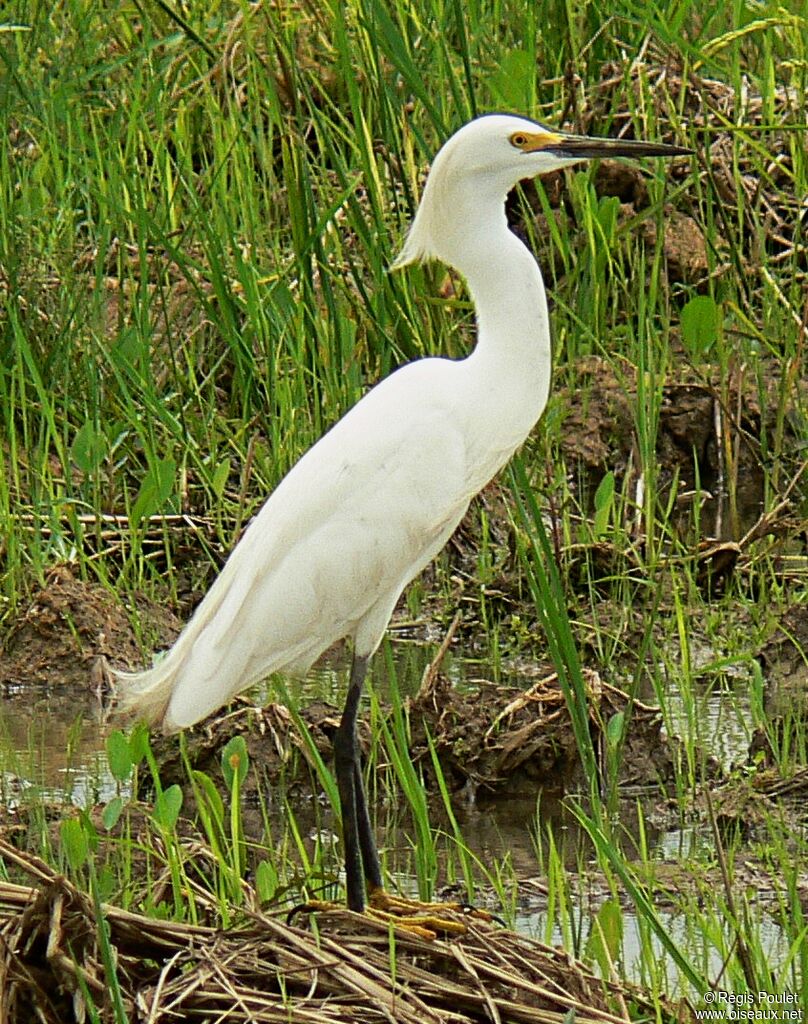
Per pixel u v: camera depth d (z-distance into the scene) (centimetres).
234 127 1436
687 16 1555
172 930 700
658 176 1370
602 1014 672
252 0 1597
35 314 1369
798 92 1473
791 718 1045
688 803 968
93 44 1603
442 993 686
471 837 949
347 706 827
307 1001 672
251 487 1327
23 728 1076
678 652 1151
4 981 656
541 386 854
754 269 1469
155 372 1393
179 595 1242
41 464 1262
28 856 705
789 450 1389
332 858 916
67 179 1486
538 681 1097
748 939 754
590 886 880
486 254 838
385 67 1416
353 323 1280
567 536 1234
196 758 1007
